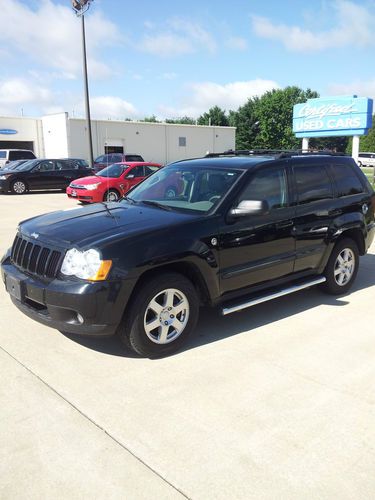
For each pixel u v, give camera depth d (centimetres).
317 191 522
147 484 246
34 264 388
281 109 7306
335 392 340
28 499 235
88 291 346
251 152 560
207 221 411
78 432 289
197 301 407
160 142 4034
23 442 279
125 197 520
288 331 452
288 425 299
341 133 2531
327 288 559
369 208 590
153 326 381
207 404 322
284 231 475
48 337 429
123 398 328
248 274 446
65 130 3597
